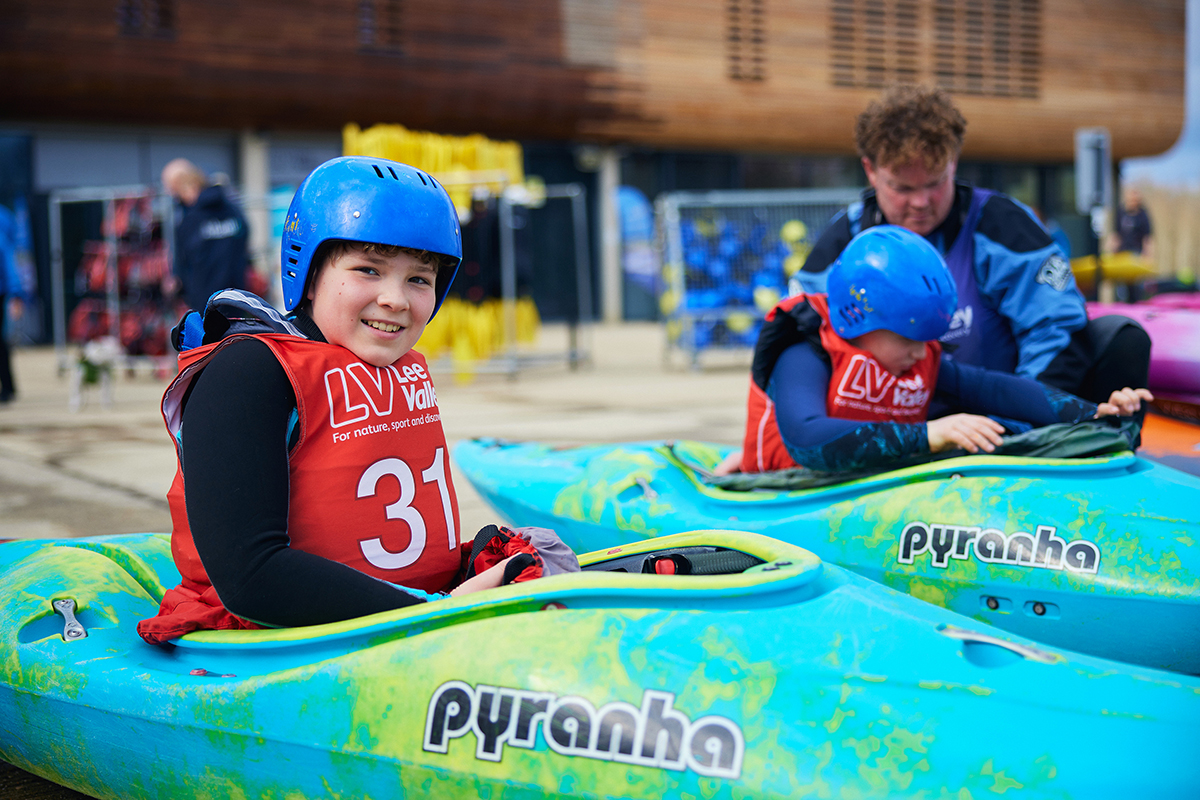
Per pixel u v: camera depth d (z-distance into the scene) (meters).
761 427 2.90
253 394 1.52
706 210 10.89
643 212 19.98
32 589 1.94
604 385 9.17
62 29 14.54
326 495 1.60
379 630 1.54
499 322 10.39
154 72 15.20
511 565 1.68
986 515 2.37
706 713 1.38
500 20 17.77
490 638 1.50
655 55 19.08
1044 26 22.58
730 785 1.33
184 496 1.67
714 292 10.83
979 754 1.30
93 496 4.42
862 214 3.11
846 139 20.95
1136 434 2.68
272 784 1.57
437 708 1.47
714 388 8.74
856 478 2.61
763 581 1.53
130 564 2.16
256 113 16.12
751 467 2.96
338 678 1.53
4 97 14.38
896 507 2.49
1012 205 2.99
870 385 2.55
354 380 1.62
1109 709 1.33
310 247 1.59
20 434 6.39
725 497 2.79
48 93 14.61
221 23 15.63
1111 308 4.05
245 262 7.81
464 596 1.54
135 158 16.06
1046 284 2.92
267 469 1.51
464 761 1.45
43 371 11.42
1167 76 24.05
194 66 15.49
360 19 16.70
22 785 1.97
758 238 10.95
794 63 20.20
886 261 2.42
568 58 18.36
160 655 1.76
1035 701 1.34
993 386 2.68
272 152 17.00
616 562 1.89
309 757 1.53
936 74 21.59
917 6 21.19
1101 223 8.46
